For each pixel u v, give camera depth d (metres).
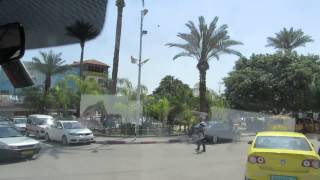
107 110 39.00
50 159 18.78
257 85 50.97
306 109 52.31
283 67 51.66
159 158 19.66
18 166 16.36
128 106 38.59
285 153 10.64
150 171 15.02
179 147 26.45
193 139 31.53
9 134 19.00
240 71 52.75
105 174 14.16
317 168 10.52
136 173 14.48
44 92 48.44
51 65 44.38
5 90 47.03
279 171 10.62
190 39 42.00
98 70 54.94
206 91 44.97
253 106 51.53
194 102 45.19
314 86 50.38
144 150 23.86
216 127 31.97
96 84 42.53
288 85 50.44
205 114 42.03
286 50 54.88
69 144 27.33
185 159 19.42
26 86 3.25
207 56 42.12
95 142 29.33
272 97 51.19
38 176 13.69
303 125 48.97
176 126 42.84
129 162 17.83
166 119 41.81
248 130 45.31
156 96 44.53
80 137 27.31
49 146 26.19
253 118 45.91
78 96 42.81
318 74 51.56
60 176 13.69
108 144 28.33
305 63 51.62
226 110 47.78
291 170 10.58
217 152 23.42
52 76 48.34
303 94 50.34
